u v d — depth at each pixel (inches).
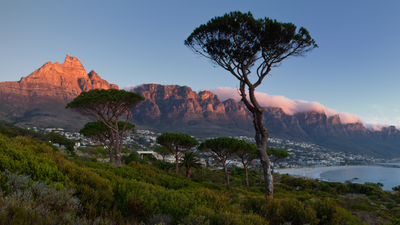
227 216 195.0
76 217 159.2
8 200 133.5
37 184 170.2
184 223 185.0
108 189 227.3
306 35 398.0
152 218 202.7
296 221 259.1
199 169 1312.7
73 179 217.3
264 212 261.6
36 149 379.2
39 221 126.0
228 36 396.2
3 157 195.0
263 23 379.2
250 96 405.4
